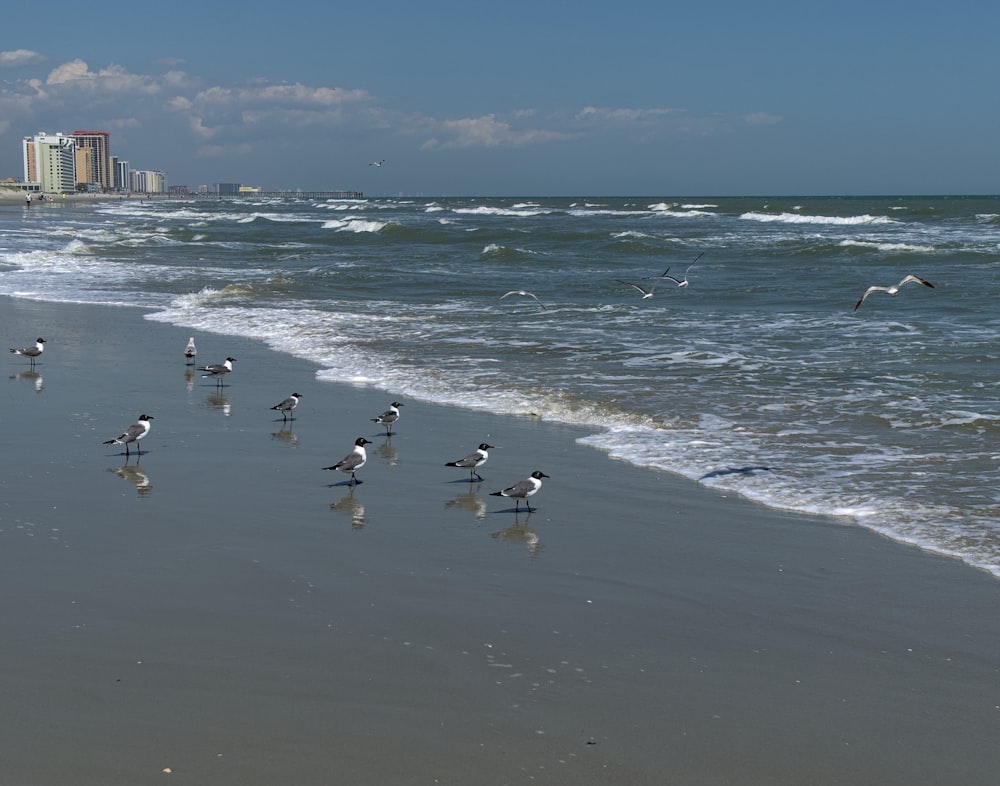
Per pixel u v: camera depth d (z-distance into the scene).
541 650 8.68
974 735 7.37
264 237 68.75
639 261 49.72
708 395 18.66
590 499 13.07
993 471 13.80
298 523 12.02
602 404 18.00
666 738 7.24
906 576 10.44
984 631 9.16
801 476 13.84
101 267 43.84
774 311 30.52
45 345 24.23
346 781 6.56
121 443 15.48
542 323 28.06
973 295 32.88
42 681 7.87
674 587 10.18
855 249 51.28
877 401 18.03
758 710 7.70
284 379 20.61
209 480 13.71
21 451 14.95
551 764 6.85
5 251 52.12
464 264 48.22
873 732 7.40
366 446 15.64
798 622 9.36
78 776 6.55
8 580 9.95
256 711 7.46
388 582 10.19
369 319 28.73
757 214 100.38
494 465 14.61
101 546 11.01
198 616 9.20
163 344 24.62
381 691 7.83
